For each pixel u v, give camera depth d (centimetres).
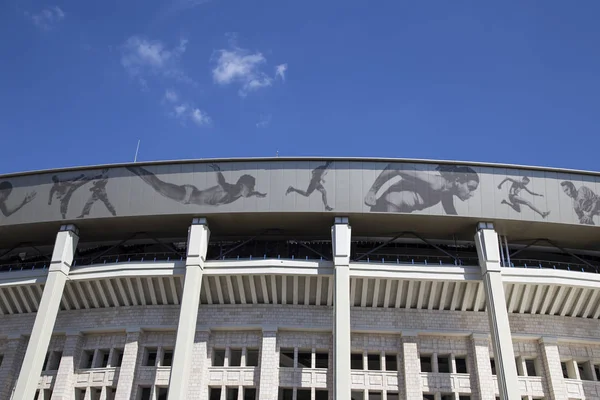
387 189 3784
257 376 3638
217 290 3838
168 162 3916
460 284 3778
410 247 4156
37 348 3541
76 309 4069
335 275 3584
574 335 3831
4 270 4450
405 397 3569
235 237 4169
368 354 3822
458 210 3750
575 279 3719
